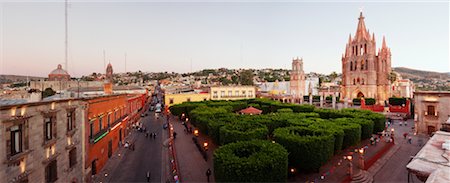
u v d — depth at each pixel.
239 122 31.53
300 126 28.89
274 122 34.38
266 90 132.12
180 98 78.75
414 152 31.12
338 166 25.08
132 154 32.44
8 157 12.34
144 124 58.66
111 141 31.52
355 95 102.12
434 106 40.72
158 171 25.97
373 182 21.92
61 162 18.06
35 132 14.78
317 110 49.69
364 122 32.84
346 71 105.88
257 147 19.98
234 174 15.95
